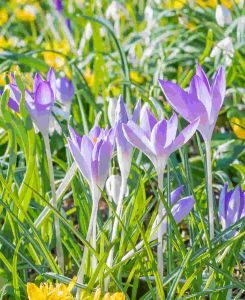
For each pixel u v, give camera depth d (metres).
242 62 1.45
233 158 1.38
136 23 1.84
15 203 1.04
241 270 1.04
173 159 1.15
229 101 1.50
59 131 1.29
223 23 1.56
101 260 1.00
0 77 1.46
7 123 1.10
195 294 1.01
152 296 1.02
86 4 1.96
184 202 1.02
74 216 1.31
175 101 0.99
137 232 1.06
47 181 1.20
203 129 1.00
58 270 1.04
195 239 1.05
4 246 1.10
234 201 1.04
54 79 1.04
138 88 1.48
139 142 0.98
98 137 1.03
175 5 1.88
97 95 1.47
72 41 1.70
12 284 1.07
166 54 1.63
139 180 1.07
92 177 1.00
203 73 0.99
